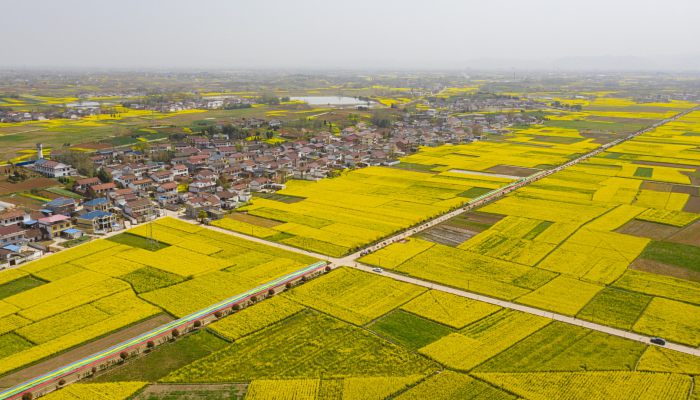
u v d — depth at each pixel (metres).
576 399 69.69
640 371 75.69
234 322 90.75
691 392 70.88
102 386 73.44
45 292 102.38
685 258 119.06
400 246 127.44
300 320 91.56
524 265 115.38
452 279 108.06
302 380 74.31
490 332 86.94
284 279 107.06
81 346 84.06
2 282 107.31
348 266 115.12
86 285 105.50
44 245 127.88
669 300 98.00
